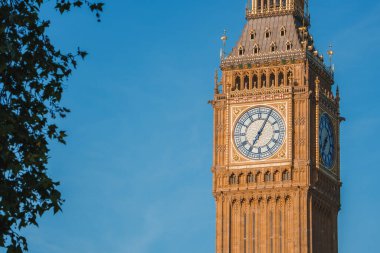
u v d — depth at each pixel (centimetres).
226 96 17138
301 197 16550
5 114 5525
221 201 16875
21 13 5625
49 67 5706
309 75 17050
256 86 17175
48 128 5725
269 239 16575
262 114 16912
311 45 17612
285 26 17475
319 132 17050
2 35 5525
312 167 16750
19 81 5634
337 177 17575
